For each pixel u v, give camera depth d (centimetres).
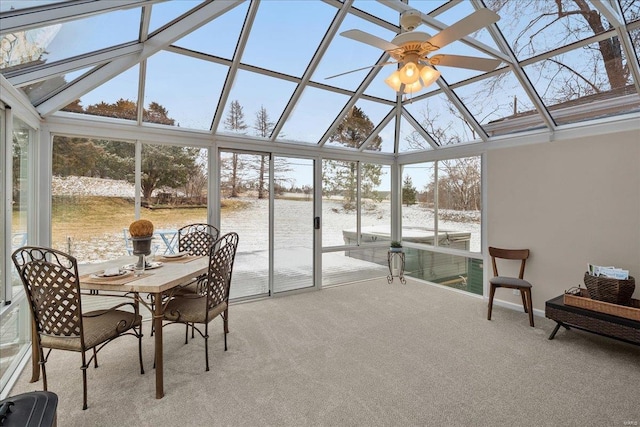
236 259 438
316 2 296
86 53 257
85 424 190
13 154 259
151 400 214
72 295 200
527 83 342
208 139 409
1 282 236
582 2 257
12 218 249
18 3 163
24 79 237
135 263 287
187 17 273
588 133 342
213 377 242
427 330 333
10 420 117
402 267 552
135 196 368
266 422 193
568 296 306
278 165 468
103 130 346
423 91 436
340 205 536
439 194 516
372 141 540
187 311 256
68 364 261
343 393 222
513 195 405
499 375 246
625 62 281
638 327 257
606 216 329
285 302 431
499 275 423
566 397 218
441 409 205
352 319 365
